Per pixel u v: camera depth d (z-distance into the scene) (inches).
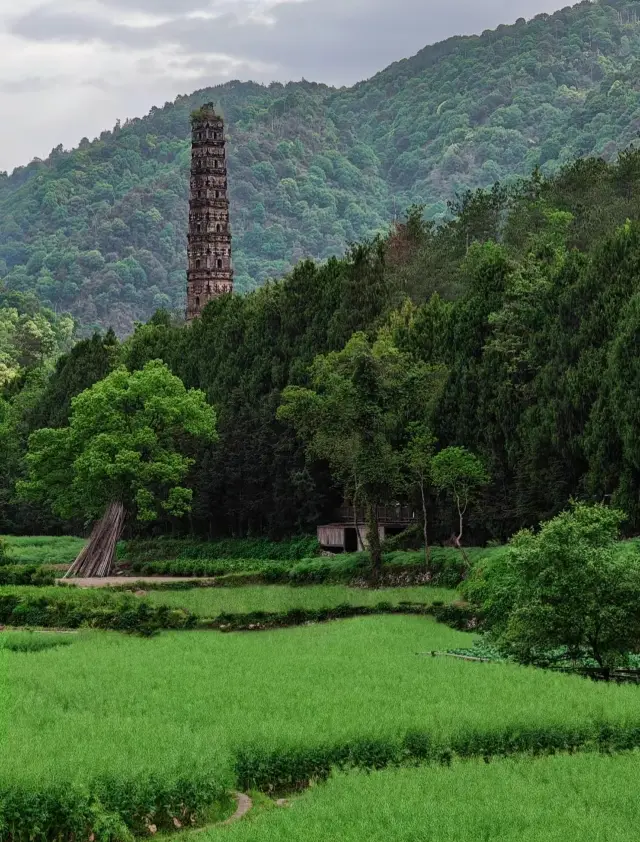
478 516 3907.5
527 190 6466.5
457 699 1985.7
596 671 2427.4
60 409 6333.7
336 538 4576.8
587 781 1534.2
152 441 4532.5
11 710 1839.3
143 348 6245.1
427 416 4168.3
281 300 5536.4
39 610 3302.2
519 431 3868.1
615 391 3511.3
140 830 1478.8
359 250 5221.5
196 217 7573.8
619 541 3078.2
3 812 1401.3
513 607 2477.9
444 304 4751.5
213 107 7603.4
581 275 3941.9
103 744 1608.0
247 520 5147.6
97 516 5147.6
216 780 1521.9
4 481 6136.8
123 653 2561.5
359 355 3986.2
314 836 1307.8
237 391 5319.9
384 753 1690.5
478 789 1488.7
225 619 3169.3
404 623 3016.7
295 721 1793.8
